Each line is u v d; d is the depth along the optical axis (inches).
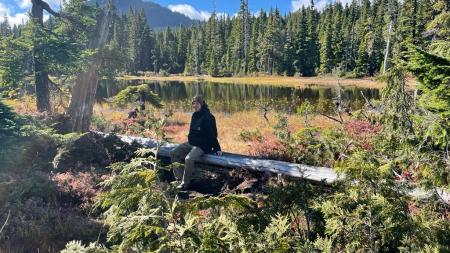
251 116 907.4
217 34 4574.3
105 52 549.6
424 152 178.2
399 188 155.5
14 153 324.5
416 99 204.7
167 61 4677.7
